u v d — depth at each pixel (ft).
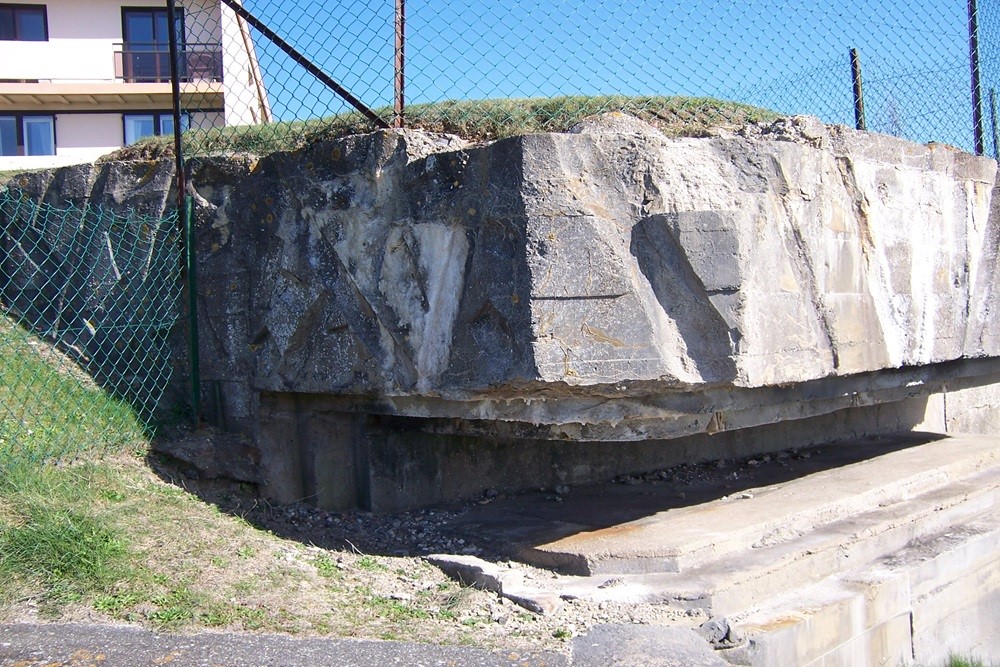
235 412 19.24
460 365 15.55
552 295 14.60
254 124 21.53
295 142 19.47
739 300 15.31
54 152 73.20
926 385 24.03
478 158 15.48
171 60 19.47
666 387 15.46
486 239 15.31
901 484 21.90
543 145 14.76
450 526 18.17
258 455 18.89
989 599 20.94
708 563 16.17
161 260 20.02
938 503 21.40
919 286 20.67
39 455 16.31
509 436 18.11
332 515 19.04
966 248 22.35
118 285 20.71
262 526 17.42
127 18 74.23
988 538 20.95
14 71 73.00
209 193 19.57
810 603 15.98
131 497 16.26
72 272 21.58
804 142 17.99
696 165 16.08
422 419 19.03
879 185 19.54
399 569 16.07
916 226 20.63
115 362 20.08
